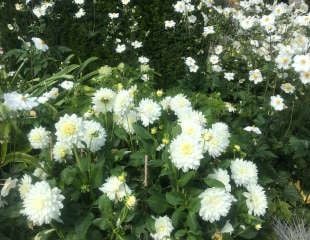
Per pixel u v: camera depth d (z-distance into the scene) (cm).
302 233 132
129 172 115
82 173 105
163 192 110
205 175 109
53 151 111
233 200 104
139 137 115
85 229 99
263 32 203
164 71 208
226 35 222
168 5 201
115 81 165
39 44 174
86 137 108
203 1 209
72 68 177
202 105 161
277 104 158
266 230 125
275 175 149
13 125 127
